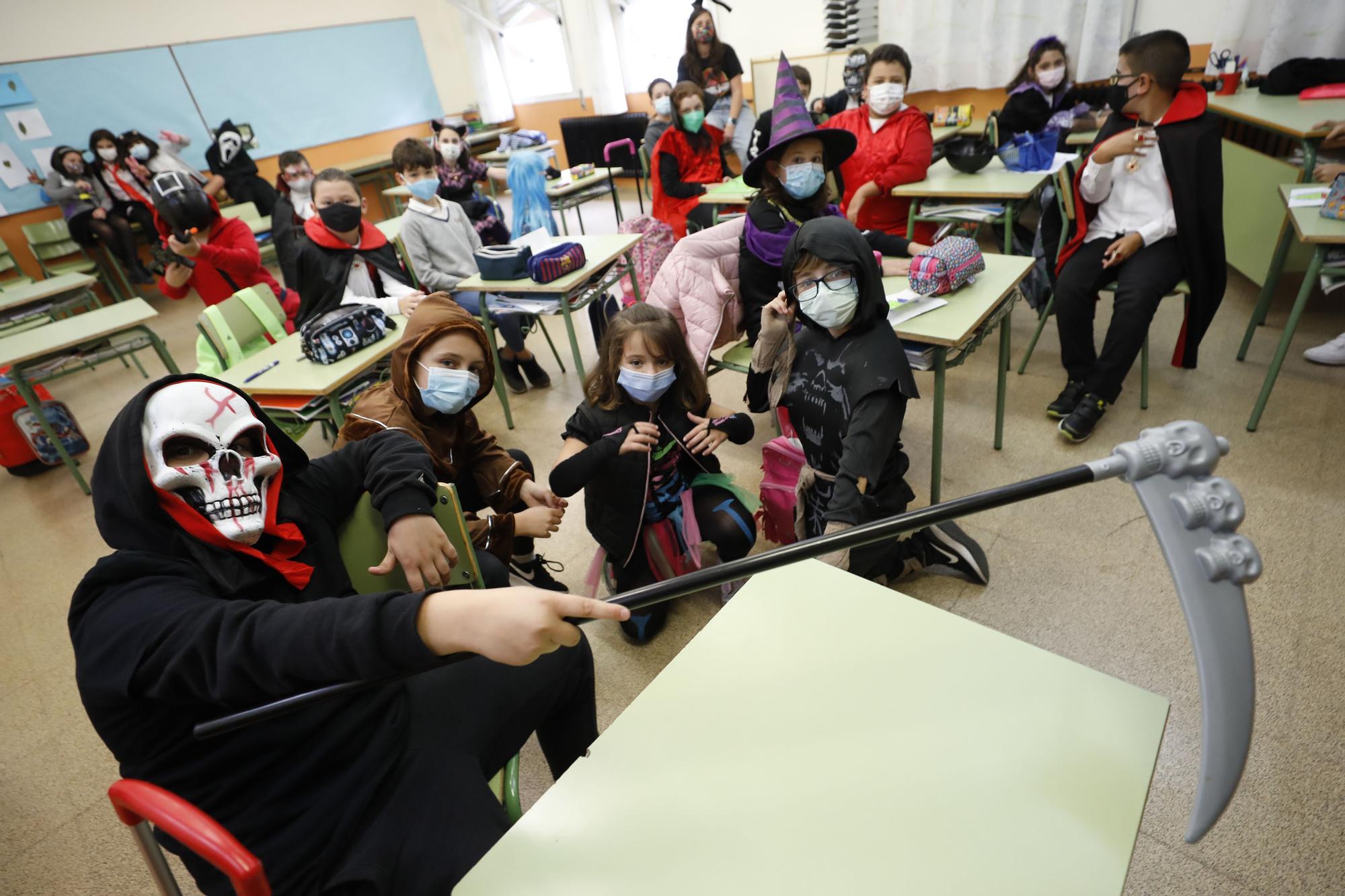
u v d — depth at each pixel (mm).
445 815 836
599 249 3102
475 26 7824
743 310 2428
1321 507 1940
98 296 6051
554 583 1973
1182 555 520
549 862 639
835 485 1514
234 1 6348
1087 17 4164
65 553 2643
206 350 2418
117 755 796
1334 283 2039
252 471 939
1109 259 2363
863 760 686
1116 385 2328
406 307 2670
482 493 1715
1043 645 1661
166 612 758
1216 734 534
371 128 7527
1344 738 1368
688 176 4539
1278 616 1647
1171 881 1189
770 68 5547
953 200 3080
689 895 600
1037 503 2133
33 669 2061
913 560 1864
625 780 700
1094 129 3832
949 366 1934
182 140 6219
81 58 5645
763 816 650
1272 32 3609
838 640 824
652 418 1762
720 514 1846
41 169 5645
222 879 815
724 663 813
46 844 1528
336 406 2178
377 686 682
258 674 701
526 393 3352
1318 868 1175
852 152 2322
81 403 4031
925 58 4922
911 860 600
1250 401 2463
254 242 3361
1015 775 655
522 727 1037
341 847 825
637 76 7082
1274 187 2791
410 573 1020
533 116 8172
